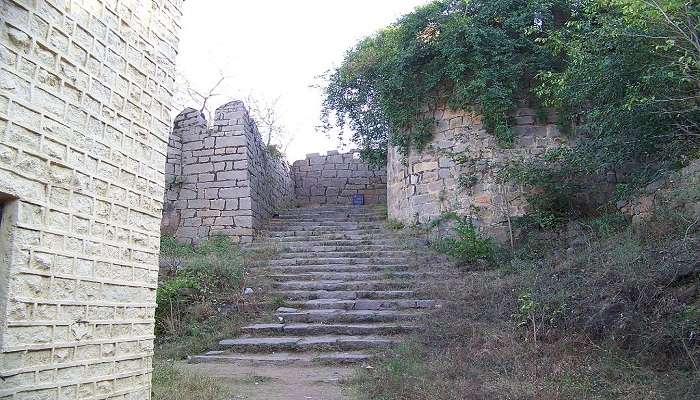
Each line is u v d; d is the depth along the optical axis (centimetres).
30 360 315
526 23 1171
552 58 1164
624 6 626
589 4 902
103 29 382
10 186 303
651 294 620
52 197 333
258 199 1461
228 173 1384
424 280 995
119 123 398
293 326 834
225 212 1364
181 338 841
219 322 877
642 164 901
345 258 1145
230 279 1023
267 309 926
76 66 354
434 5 1260
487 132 1191
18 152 308
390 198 1442
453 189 1202
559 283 752
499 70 1170
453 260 1078
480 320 749
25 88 313
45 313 327
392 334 798
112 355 386
